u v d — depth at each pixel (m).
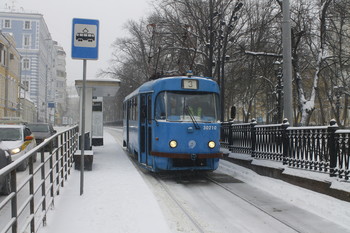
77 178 9.27
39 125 19.72
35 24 67.94
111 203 6.64
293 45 20.66
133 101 13.39
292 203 7.37
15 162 3.57
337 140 7.28
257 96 40.94
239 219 6.24
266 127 10.60
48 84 82.69
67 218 5.69
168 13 25.89
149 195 7.34
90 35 7.27
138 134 11.41
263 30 24.38
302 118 20.19
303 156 8.55
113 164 12.12
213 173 11.31
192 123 9.71
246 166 11.25
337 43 24.84
